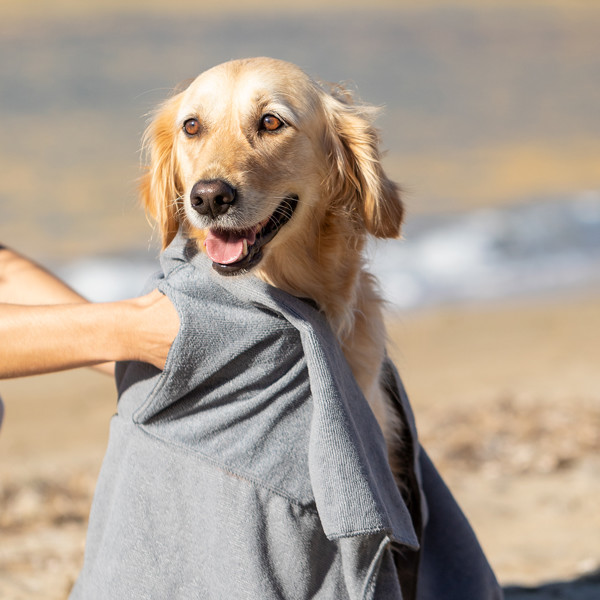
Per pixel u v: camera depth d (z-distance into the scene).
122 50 53.28
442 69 54.66
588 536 6.81
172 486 3.26
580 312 17.75
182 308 3.18
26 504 7.93
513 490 8.19
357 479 3.11
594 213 24.69
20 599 5.41
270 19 71.56
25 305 3.37
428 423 10.55
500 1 95.88
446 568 4.09
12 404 13.12
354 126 4.30
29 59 48.91
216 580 3.18
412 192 4.73
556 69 57.59
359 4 86.75
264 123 4.13
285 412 3.29
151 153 4.52
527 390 12.52
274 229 4.03
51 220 22.28
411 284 19.14
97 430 11.92
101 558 3.35
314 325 3.39
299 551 3.25
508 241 21.97
